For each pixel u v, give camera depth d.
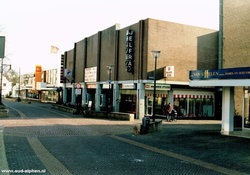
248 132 15.16
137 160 8.94
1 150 9.53
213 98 30.97
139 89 25.56
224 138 13.66
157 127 16.25
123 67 28.61
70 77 45.34
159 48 25.53
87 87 38.19
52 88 53.66
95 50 35.50
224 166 8.42
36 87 68.94
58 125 18.25
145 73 25.03
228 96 14.84
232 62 15.85
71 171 7.41
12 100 71.19
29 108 39.03
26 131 14.80
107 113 25.55
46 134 14.14
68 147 10.80
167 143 12.33
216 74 13.70
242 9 15.42
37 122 19.58
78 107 31.02
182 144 12.09
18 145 10.73
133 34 26.91
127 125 19.70
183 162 8.84
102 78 33.25
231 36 15.98
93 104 38.25
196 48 27.81
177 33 26.64
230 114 14.87
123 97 30.94
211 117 30.62
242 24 15.39
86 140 12.70
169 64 26.09
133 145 11.74
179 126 19.81
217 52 29.27
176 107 28.23
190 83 14.80
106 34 32.44
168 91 28.28
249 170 8.00
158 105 28.61
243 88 15.87
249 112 15.62
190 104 29.39
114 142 12.40
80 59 41.06
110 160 8.84
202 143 12.31
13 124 17.64
